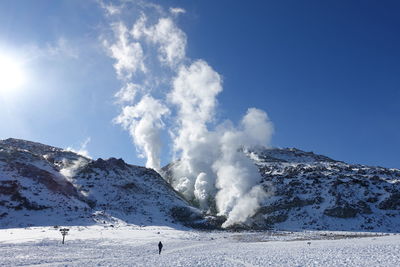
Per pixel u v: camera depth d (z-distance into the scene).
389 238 76.75
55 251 50.84
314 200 147.25
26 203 100.62
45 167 129.38
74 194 121.56
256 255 47.94
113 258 44.62
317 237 93.00
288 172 184.25
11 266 35.88
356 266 34.41
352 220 131.75
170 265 37.47
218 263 39.12
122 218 111.81
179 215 129.00
